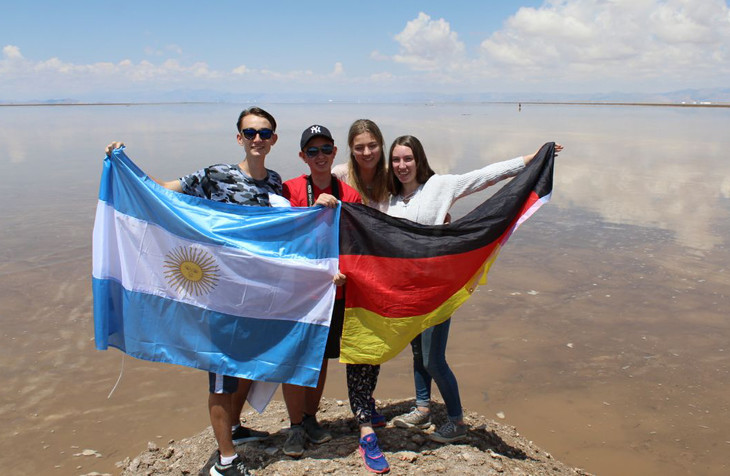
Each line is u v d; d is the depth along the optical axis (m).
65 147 29.30
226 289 3.73
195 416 5.74
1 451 5.09
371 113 102.44
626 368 6.71
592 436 5.44
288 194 4.05
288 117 77.56
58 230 12.01
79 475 4.77
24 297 8.45
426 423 4.37
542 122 62.00
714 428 5.54
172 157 23.89
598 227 12.73
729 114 94.81
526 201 4.10
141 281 3.75
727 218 13.56
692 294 8.89
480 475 3.78
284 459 3.90
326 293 3.82
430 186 4.02
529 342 7.39
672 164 22.91
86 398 6.02
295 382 3.74
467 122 60.38
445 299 3.91
